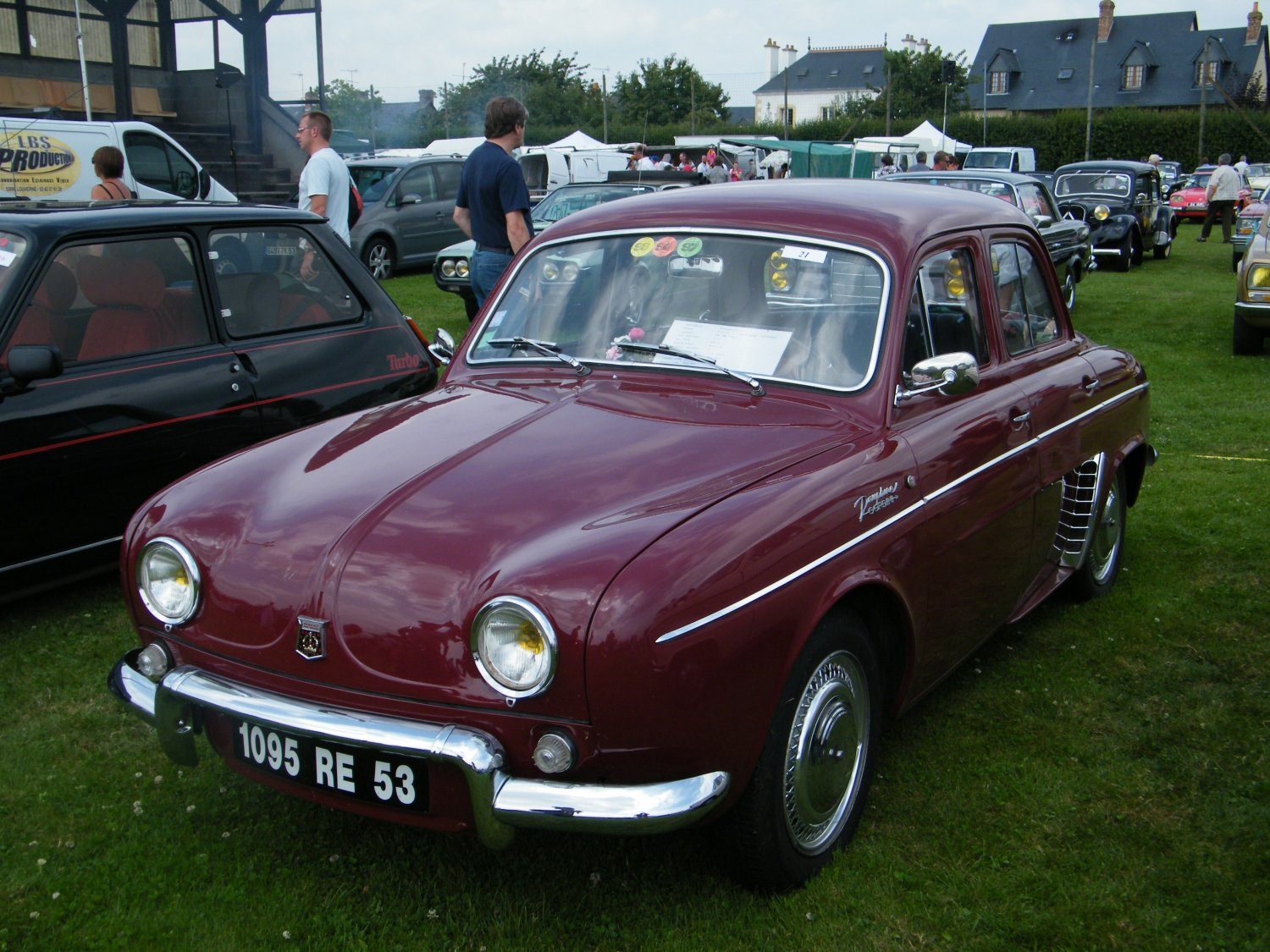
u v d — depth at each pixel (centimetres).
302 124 813
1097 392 435
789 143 3375
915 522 306
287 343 518
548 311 369
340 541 263
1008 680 408
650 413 312
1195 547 544
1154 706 388
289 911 279
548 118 6400
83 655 426
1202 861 299
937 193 390
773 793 267
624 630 230
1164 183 3884
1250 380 941
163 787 336
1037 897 285
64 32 1670
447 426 314
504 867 296
